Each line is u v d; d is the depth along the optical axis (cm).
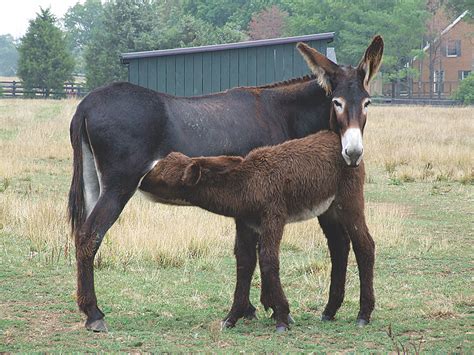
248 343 638
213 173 681
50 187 1488
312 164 692
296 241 1070
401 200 1507
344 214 712
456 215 1351
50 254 971
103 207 704
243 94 781
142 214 1158
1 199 1242
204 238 1032
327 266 918
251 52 1711
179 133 733
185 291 827
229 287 846
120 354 595
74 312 742
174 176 668
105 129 705
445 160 2017
